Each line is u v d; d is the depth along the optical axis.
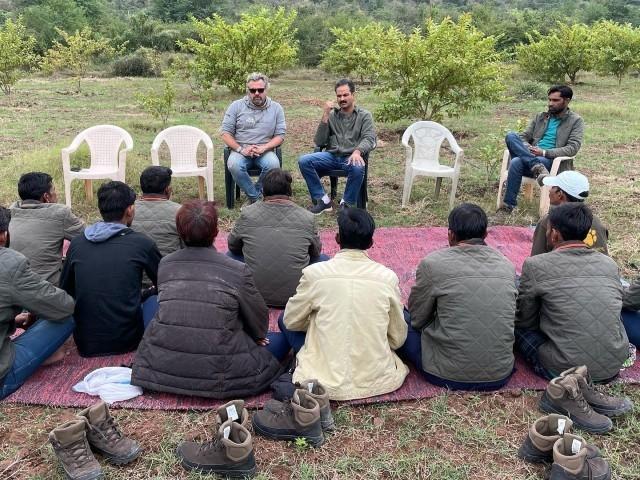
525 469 2.70
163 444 2.81
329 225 6.00
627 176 7.77
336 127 6.27
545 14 31.53
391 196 6.98
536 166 6.01
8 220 3.09
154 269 3.52
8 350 3.08
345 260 3.11
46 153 8.10
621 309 3.39
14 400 3.09
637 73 23.52
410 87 9.85
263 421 2.87
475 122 11.73
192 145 6.47
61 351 3.46
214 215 3.11
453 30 9.77
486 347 3.12
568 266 3.21
